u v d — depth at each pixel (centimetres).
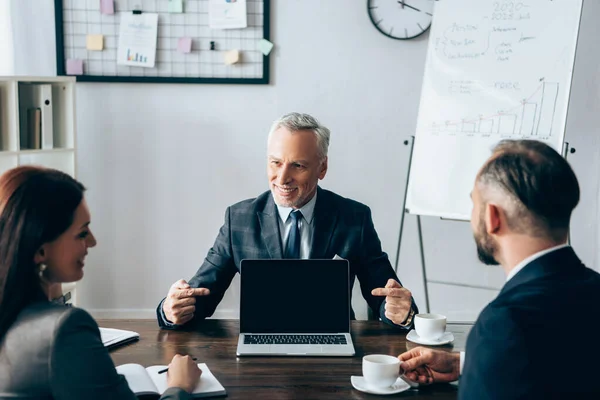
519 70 314
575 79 374
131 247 390
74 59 372
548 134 307
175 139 383
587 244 384
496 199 123
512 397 111
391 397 151
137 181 386
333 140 384
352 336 192
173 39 373
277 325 188
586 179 380
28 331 125
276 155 218
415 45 376
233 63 375
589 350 113
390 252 392
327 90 380
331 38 376
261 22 372
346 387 156
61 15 367
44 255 129
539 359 112
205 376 159
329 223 229
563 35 308
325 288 190
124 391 129
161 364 169
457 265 391
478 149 318
